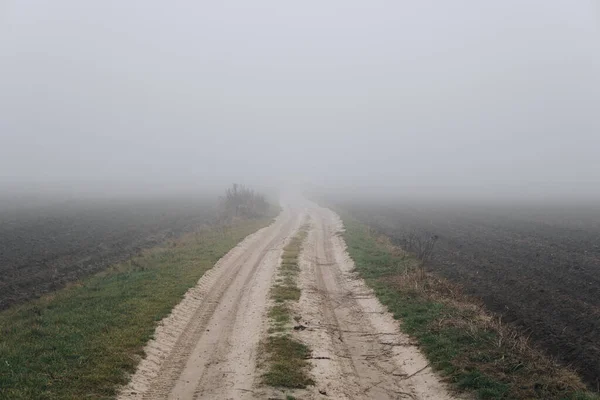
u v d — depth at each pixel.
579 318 15.94
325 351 12.98
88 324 14.13
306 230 39.91
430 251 27.08
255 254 27.50
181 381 11.23
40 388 10.09
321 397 10.38
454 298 17.69
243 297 18.34
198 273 21.19
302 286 19.77
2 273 23.58
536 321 15.77
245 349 13.04
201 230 38.84
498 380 11.01
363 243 30.62
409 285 19.12
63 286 21.27
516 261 25.80
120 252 29.84
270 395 10.31
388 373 12.06
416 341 13.88
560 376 11.26
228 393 10.48
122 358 11.80
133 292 17.73
